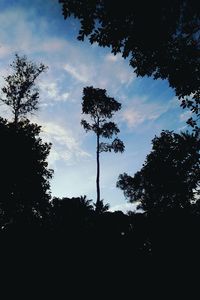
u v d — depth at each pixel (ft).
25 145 67.46
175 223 46.57
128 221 50.83
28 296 36.58
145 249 46.60
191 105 32.50
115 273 41.27
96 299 37.78
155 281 40.75
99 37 26.30
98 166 111.14
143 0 23.40
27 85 85.51
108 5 24.50
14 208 64.64
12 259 40.70
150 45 26.32
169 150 51.39
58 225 49.37
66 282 38.93
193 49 27.94
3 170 64.80
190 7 24.39
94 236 46.78
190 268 42.34
